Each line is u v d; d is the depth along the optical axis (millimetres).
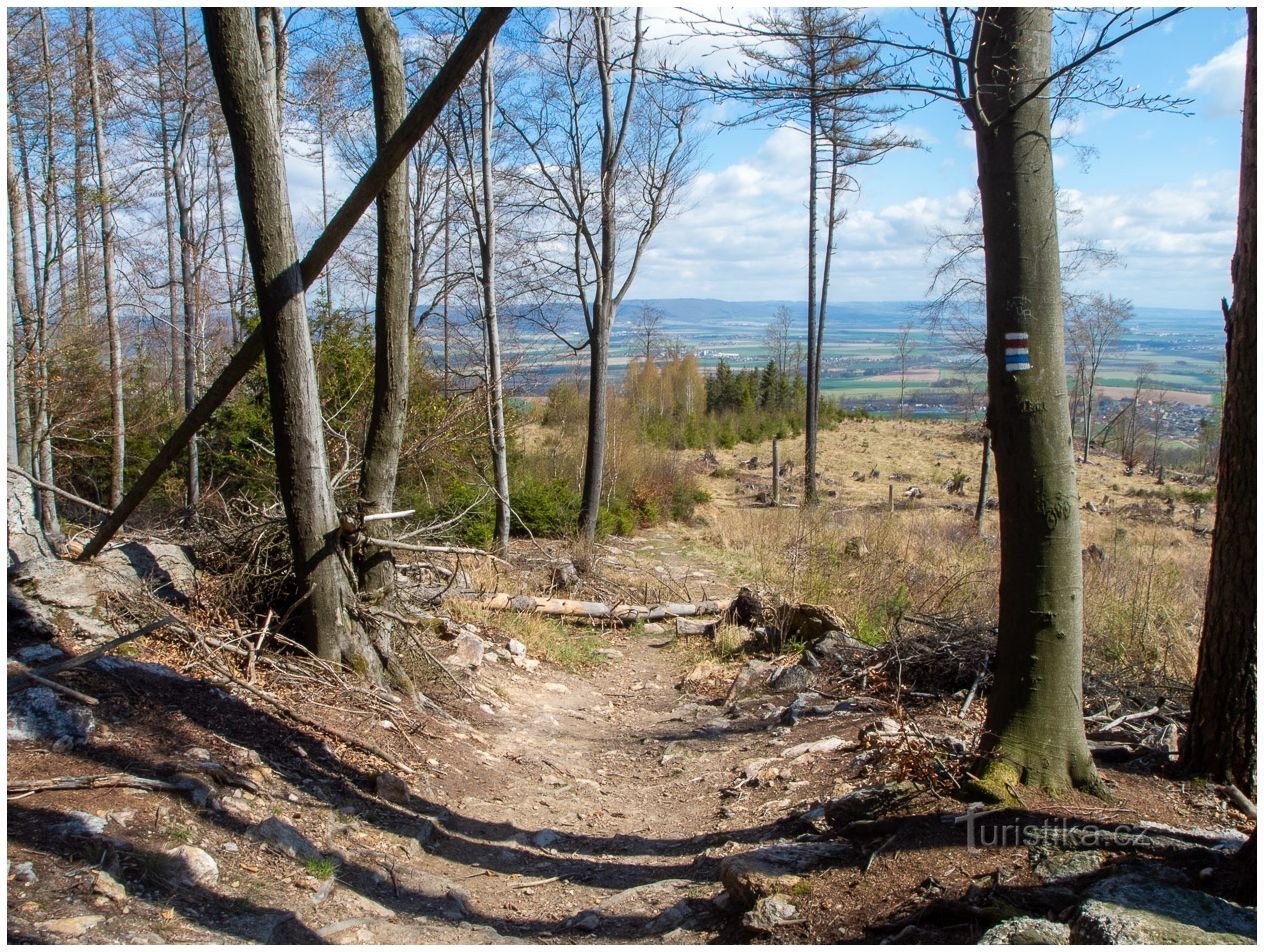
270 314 5777
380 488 7055
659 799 6086
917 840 3834
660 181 16859
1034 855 3547
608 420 25078
